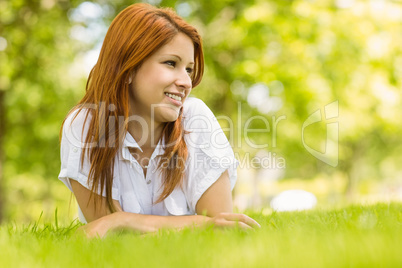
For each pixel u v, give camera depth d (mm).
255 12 10234
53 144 13172
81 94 11883
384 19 10766
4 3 10281
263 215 3609
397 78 11148
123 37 2660
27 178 17000
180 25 2701
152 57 2660
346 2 11008
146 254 1759
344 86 10906
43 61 11328
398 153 26516
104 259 1752
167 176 2842
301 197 20859
